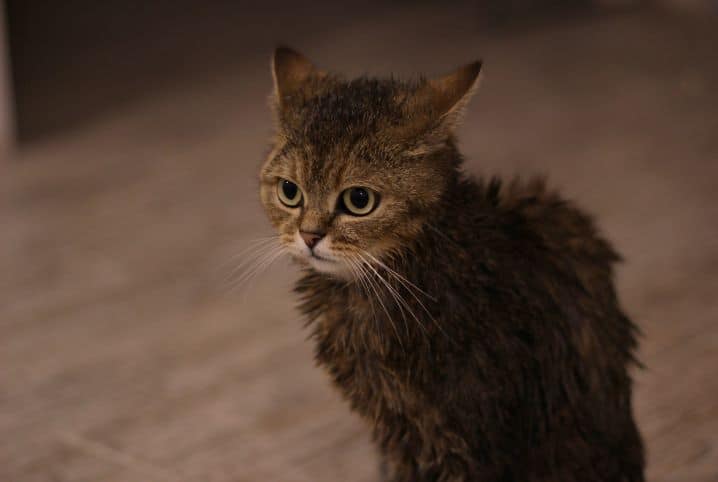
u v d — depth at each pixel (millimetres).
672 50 2893
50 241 1795
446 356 1122
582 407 1156
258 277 1600
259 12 3807
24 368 1437
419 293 1125
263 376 1414
